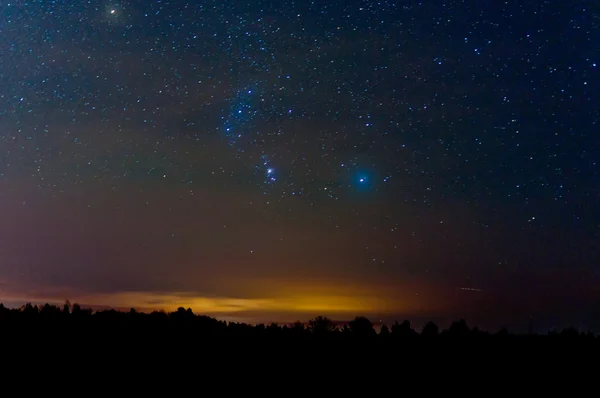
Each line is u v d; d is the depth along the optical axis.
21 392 3.54
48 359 3.94
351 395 3.71
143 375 3.82
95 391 3.61
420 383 3.85
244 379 3.85
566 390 3.77
